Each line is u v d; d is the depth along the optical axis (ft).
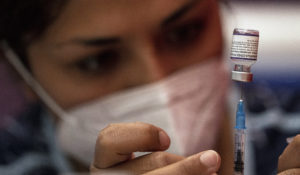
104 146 2.53
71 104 5.28
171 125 5.27
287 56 5.41
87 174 5.61
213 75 5.34
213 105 5.39
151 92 5.20
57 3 4.79
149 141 2.54
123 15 4.95
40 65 5.09
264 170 5.46
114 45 5.05
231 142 5.56
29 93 5.30
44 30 4.90
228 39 5.37
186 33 5.17
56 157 5.57
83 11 4.87
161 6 5.00
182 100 5.29
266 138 5.47
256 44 2.56
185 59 5.22
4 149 5.45
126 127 2.58
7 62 5.13
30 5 4.74
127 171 2.56
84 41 4.98
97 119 5.33
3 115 5.36
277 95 5.47
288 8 5.36
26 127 5.44
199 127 5.36
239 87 5.46
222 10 5.27
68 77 5.14
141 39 5.06
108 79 5.16
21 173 5.52
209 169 2.35
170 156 2.54
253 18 5.35
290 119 5.47
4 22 4.80
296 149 2.64
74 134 5.45
